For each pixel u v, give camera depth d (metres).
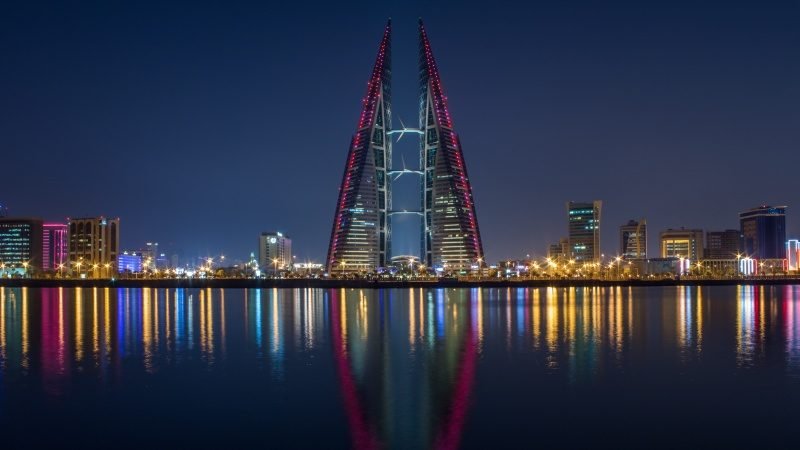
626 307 124.25
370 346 64.12
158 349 61.97
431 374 48.66
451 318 97.81
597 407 39.00
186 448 32.25
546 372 49.25
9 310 118.62
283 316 104.00
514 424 35.66
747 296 178.25
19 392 43.22
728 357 56.19
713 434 34.09
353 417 37.06
